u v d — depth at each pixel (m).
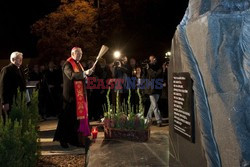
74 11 17.12
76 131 6.55
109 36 18.59
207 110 2.91
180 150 3.83
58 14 17.14
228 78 2.61
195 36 3.09
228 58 2.62
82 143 6.65
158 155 4.59
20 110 4.99
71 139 6.57
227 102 2.60
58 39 17.27
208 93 2.88
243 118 2.47
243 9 2.76
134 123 5.50
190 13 3.39
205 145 2.86
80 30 17.55
